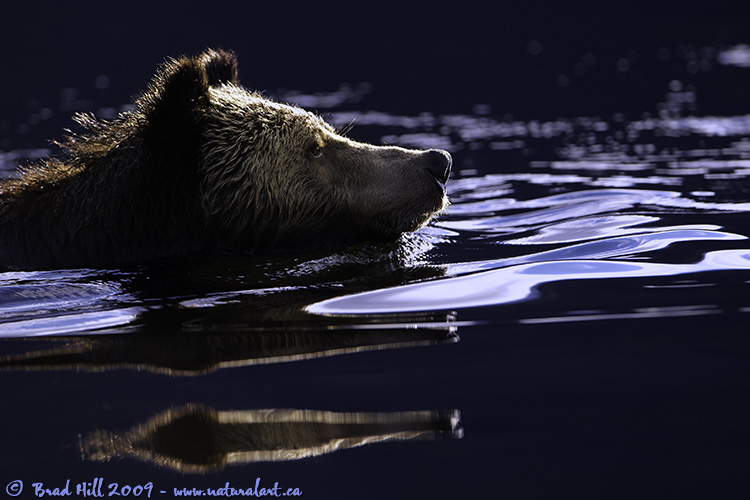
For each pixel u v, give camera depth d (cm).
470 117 2303
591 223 1175
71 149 1096
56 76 2953
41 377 682
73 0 4288
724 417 582
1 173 1625
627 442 558
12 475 539
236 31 3775
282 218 1068
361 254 1069
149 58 3184
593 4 4416
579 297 831
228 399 630
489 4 4422
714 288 836
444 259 1022
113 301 880
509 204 1388
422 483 516
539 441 562
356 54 3400
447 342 732
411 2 4409
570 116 2281
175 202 1020
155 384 662
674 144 1870
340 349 727
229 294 899
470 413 600
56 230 1016
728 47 3422
